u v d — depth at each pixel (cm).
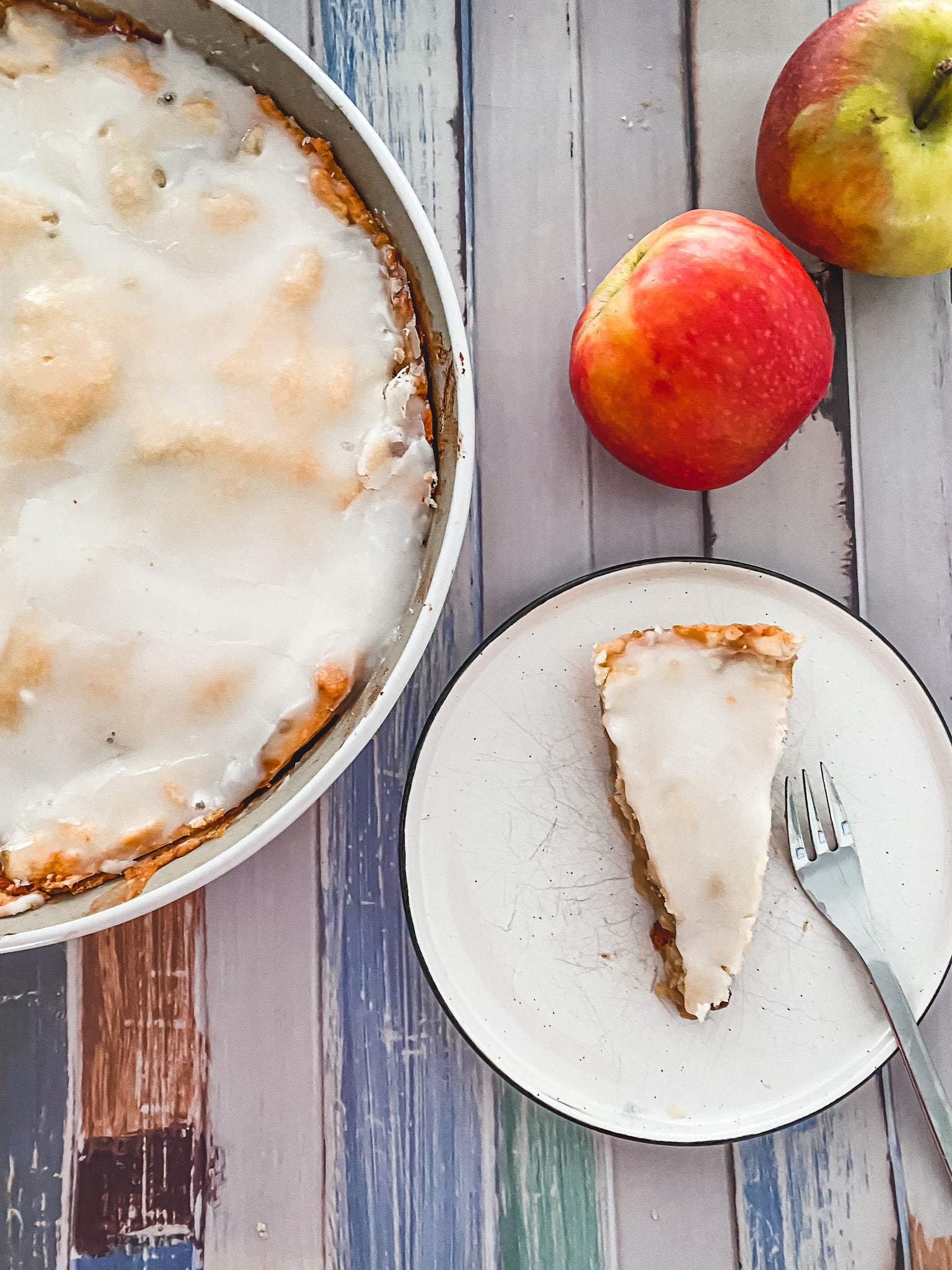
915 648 53
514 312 53
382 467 46
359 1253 52
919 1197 52
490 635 51
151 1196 52
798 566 53
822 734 52
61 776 46
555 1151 52
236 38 46
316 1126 52
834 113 48
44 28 46
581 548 53
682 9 53
